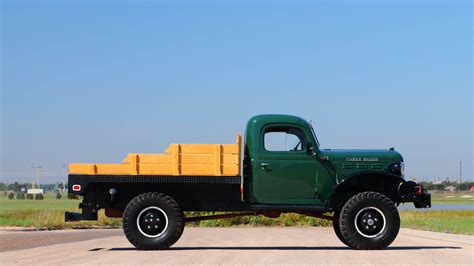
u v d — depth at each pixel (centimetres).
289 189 1491
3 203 10875
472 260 1229
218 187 1491
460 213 6034
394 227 1439
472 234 2350
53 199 15550
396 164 1516
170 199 1438
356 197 1445
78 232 2631
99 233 2522
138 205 1429
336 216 1525
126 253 1365
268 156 1489
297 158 1492
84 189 1462
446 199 18312
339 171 1502
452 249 1497
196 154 1456
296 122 1500
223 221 3250
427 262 1191
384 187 1513
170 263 1160
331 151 1520
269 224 3259
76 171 1470
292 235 2269
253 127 1498
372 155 1515
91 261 1206
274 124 1498
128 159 1466
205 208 1498
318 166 1495
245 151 1518
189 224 3253
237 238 2055
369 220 1439
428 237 2095
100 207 1498
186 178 1453
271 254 1334
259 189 1486
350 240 1441
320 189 1496
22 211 4662
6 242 1866
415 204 1526
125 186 1492
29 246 1667
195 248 1520
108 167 1468
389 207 1439
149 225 1427
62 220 3475
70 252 1420
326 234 2347
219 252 1387
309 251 1416
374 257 1275
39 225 3195
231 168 1452
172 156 1458
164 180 1454
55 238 2100
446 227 2739
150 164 1462
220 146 1454
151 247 1425
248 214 1518
